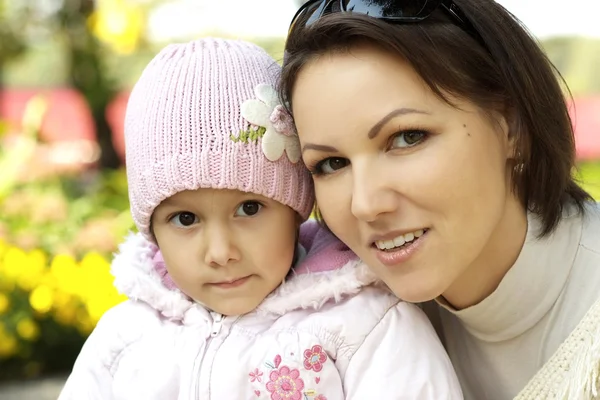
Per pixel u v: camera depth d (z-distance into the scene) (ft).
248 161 4.67
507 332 4.89
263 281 4.93
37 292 12.19
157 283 5.34
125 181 19.04
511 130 4.58
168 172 4.67
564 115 4.84
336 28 4.13
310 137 4.31
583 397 3.95
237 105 4.75
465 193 4.17
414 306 5.01
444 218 4.18
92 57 22.39
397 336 4.76
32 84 32.14
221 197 4.71
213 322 5.16
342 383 4.84
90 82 22.50
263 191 4.74
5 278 12.32
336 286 4.92
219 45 5.08
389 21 4.09
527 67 4.58
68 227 13.80
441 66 4.05
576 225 4.86
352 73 4.10
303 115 4.34
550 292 4.75
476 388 5.26
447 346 5.40
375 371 4.69
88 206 15.40
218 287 4.93
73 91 24.13
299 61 4.33
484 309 4.82
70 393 5.41
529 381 4.47
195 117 4.70
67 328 12.51
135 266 5.45
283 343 4.90
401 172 4.11
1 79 25.93
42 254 12.64
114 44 21.89
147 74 5.06
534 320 4.80
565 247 4.77
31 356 12.58
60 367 12.77
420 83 4.07
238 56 4.97
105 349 5.42
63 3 21.65
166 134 4.70
